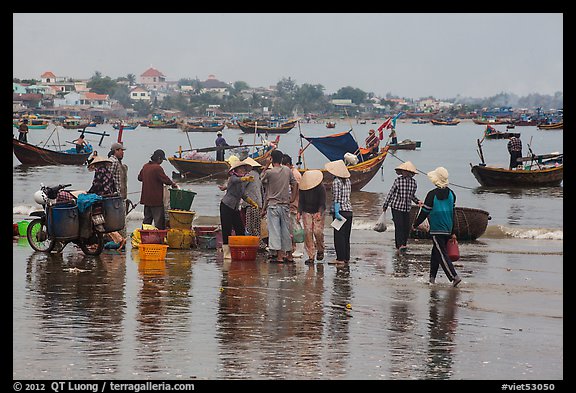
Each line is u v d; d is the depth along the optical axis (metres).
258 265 36.28
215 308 27.33
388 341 23.62
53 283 31.00
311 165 129.25
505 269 36.25
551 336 24.30
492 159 148.25
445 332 24.70
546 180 87.38
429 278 33.16
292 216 38.62
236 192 37.72
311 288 31.16
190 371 20.55
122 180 40.16
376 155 90.88
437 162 138.75
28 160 113.69
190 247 41.00
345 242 37.06
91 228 36.97
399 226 41.22
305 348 22.77
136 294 29.28
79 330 24.06
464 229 46.38
